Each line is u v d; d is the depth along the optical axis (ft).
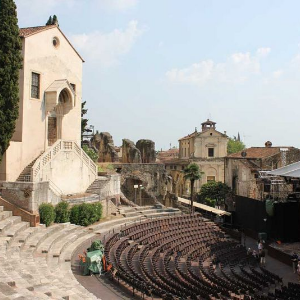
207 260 117.91
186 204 219.61
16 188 106.32
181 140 327.47
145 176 205.05
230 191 233.55
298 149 208.85
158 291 71.00
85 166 147.13
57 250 92.32
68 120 152.35
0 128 108.47
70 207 122.42
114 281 79.87
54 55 143.13
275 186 164.04
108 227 131.64
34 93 134.21
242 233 171.42
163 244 124.26
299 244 143.33
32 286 56.75
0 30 108.06
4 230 91.56
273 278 103.35
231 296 78.33
